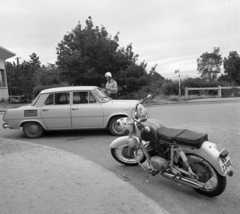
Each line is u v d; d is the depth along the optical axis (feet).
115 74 57.16
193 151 11.53
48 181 12.79
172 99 64.18
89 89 25.09
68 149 20.39
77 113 24.63
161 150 12.79
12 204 10.45
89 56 57.06
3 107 62.95
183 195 11.92
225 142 20.58
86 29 60.08
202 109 42.29
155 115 37.06
